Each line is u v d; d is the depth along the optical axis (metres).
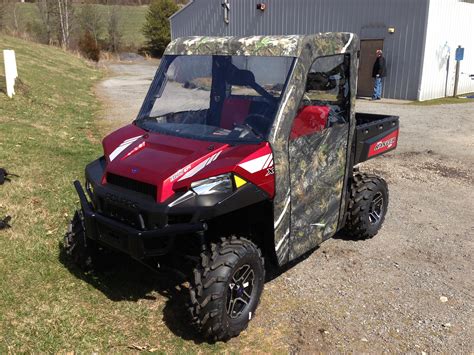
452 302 4.55
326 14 21.17
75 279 4.54
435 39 18.75
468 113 15.31
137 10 74.62
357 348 3.85
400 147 10.56
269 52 4.14
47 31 49.69
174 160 3.80
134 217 3.69
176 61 4.66
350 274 4.98
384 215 5.92
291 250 4.32
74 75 24.16
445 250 5.62
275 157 3.93
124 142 4.26
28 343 3.64
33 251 4.92
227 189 3.67
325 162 4.55
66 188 6.68
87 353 3.61
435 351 3.85
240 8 25.05
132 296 4.37
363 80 20.33
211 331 3.66
